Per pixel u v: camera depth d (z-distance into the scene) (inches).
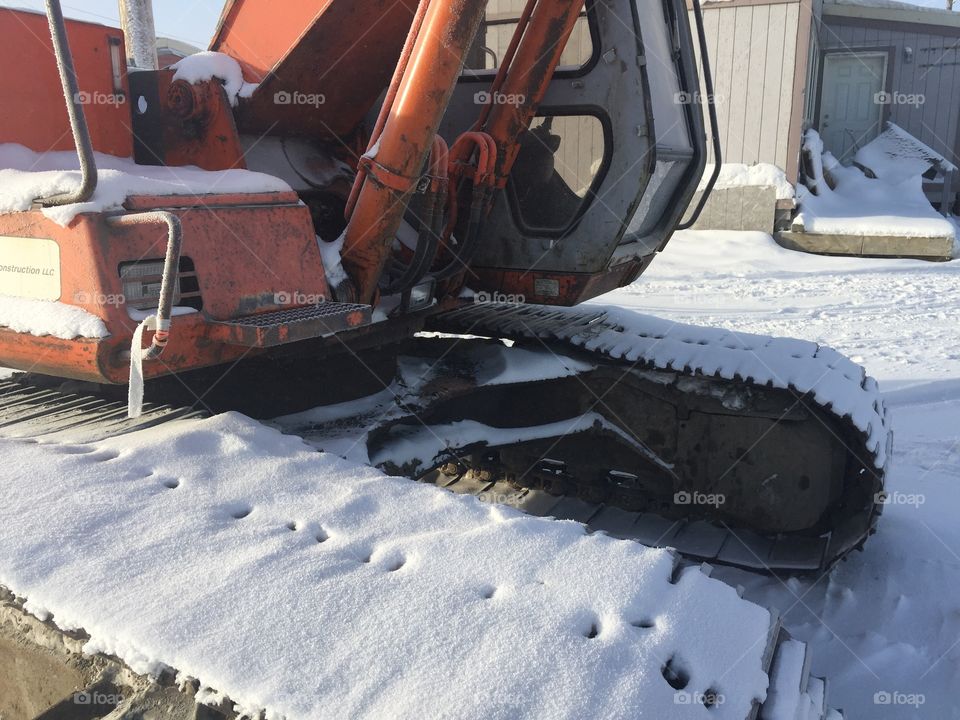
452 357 153.3
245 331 90.9
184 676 61.2
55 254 88.7
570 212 132.0
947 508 161.5
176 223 79.9
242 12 129.3
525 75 124.3
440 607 65.1
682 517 152.3
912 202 532.7
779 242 486.3
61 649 68.8
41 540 73.3
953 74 599.2
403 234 135.8
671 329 157.2
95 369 87.9
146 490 81.9
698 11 146.8
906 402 226.1
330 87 132.5
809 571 136.9
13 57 115.5
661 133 134.6
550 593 66.9
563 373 146.3
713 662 63.1
